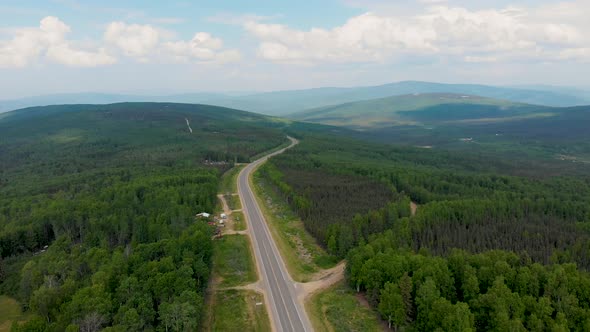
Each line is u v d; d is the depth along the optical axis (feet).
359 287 344.90
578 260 372.38
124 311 261.03
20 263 416.26
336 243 422.00
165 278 294.25
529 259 334.85
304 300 335.47
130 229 457.27
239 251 441.27
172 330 264.52
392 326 289.74
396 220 460.96
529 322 257.14
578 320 264.31
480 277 305.32
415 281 298.97
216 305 328.08
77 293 271.49
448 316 251.19
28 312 326.44
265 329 294.05
